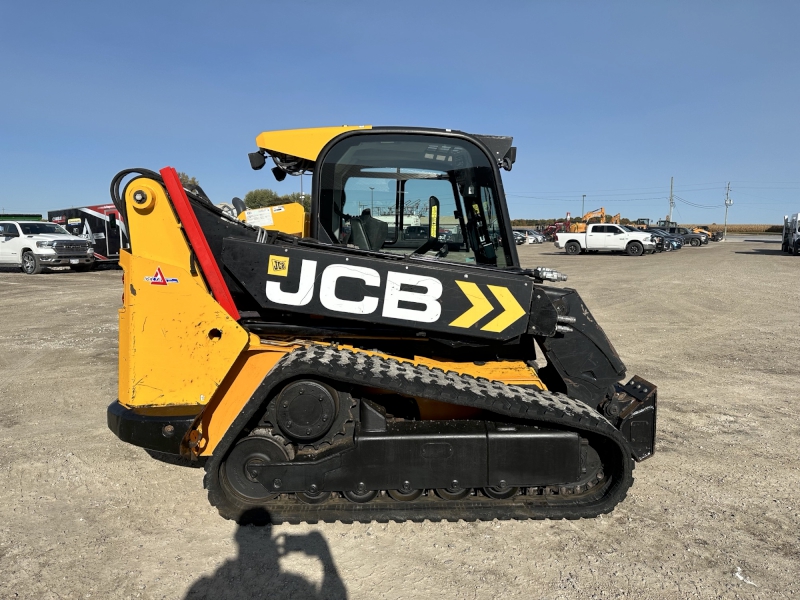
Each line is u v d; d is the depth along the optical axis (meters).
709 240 53.19
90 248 19.19
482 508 3.13
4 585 2.59
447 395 2.88
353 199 3.56
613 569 2.74
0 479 3.67
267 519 3.03
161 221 2.88
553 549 2.91
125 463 3.92
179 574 2.69
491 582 2.63
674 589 2.59
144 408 2.98
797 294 12.56
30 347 7.46
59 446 4.20
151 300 2.88
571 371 3.30
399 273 3.00
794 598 2.52
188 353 2.92
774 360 6.92
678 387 5.81
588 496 3.28
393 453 2.96
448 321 3.01
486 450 3.00
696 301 11.72
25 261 18.27
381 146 3.53
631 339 8.17
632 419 3.35
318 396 2.94
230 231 3.08
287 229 3.88
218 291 2.95
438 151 3.55
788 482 3.67
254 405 2.85
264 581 2.64
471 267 3.19
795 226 28.03
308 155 3.57
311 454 3.03
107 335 8.27
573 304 3.24
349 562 2.79
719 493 3.53
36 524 3.14
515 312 3.03
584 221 41.69
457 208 3.60
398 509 3.09
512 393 3.07
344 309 3.01
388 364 3.07
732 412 5.05
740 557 2.84
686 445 4.30
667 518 3.22
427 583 2.62
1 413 4.94
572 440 3.02
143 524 3.14
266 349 3.08
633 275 17.61
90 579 2.64
